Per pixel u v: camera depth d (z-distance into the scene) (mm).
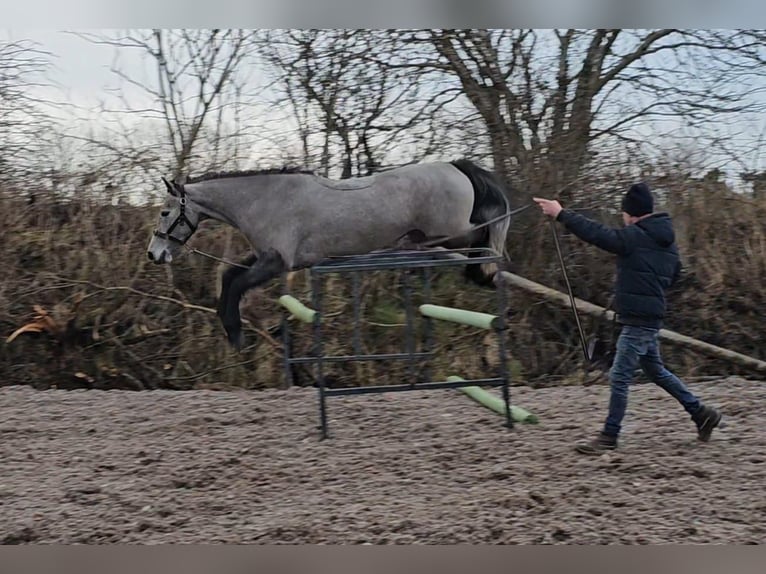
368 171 12109
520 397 8328
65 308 11422
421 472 5703
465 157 12070
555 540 4434
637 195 5785
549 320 11680
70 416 7672
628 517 4723
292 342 11156
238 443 6562
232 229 11508
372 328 11219
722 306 11703
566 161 11930
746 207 11844
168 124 12156
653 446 6164
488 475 5539
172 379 11406
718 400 7797
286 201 7672
